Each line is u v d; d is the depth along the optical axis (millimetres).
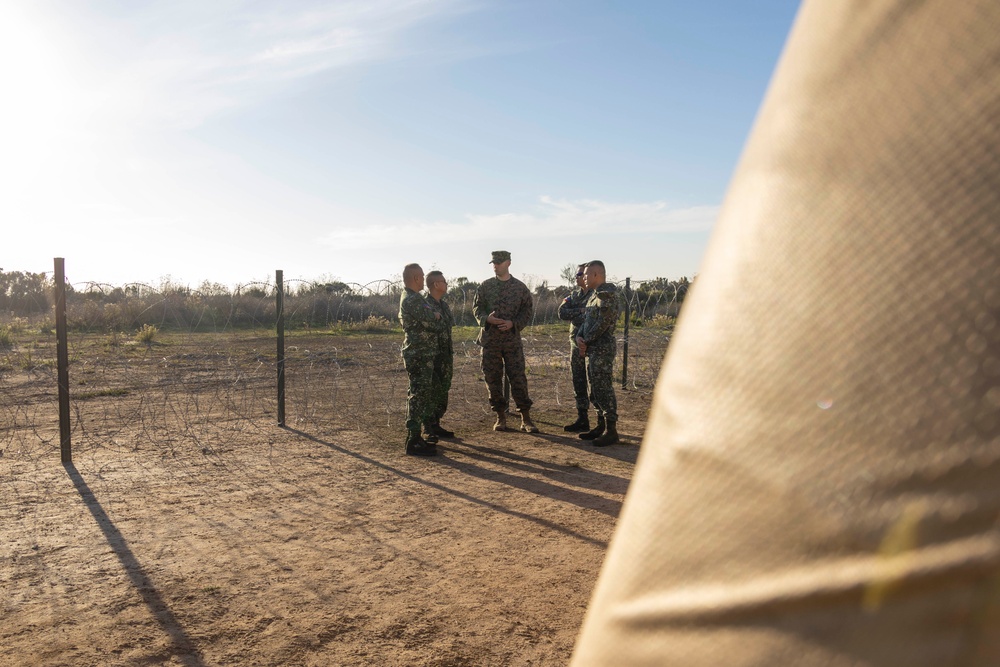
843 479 379
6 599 3445
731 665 387
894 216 413
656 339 11992
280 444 7105
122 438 7238
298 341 15219
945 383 371
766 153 507
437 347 6812
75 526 4543
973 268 383
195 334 14688
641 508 478
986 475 349
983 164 397
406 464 6355
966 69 413
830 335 412
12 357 12352
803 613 374
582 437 7602
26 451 6598
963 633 338
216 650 2979
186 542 4281
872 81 448
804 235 448
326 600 3498
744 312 460
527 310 7875
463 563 4016
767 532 398
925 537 351
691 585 421
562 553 4199
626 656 439
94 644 3010
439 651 3012
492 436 7738
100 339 13844
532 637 3152
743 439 424
